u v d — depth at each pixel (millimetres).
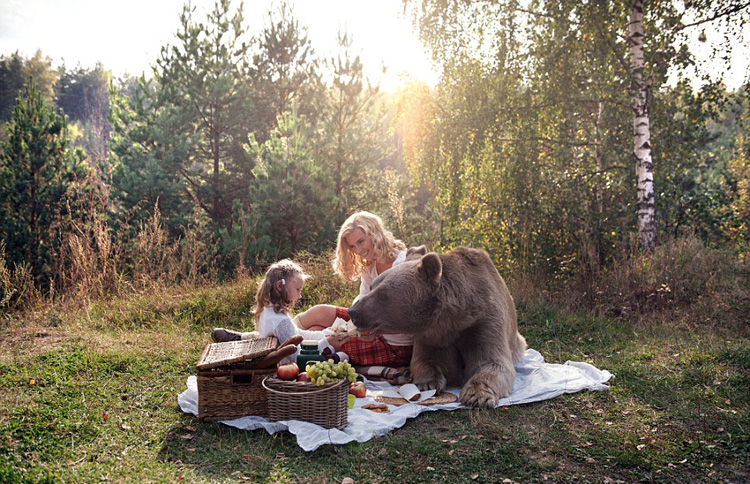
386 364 4480
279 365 3484
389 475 2773
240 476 2734
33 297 7188
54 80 58062
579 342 5574
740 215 9305
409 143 10000
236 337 4152
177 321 6457
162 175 13664
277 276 3891
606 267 7625
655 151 8695
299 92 17297
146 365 4555
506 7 8547
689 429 3361
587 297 7031
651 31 8484
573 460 2967
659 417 3547
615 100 8008
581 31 7965
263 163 13109
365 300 3844
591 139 9039
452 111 9133
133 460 2881
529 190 8242
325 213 12586
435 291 3812
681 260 7234
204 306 6844
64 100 58125
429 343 4117
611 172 8602
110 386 4035
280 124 13266
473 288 4004
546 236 8062
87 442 3086
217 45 15867
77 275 7789
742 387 4023
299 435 3105
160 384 4141
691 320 6094
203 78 15648
